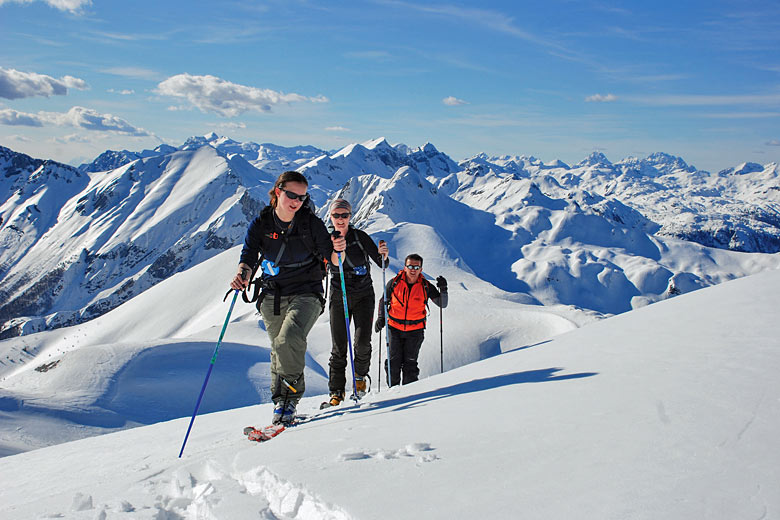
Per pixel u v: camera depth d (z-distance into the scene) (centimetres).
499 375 432
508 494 173
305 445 275
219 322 8862
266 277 471
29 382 3144
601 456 196
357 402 500
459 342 3391
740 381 268
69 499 257
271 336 485
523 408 290
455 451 227
